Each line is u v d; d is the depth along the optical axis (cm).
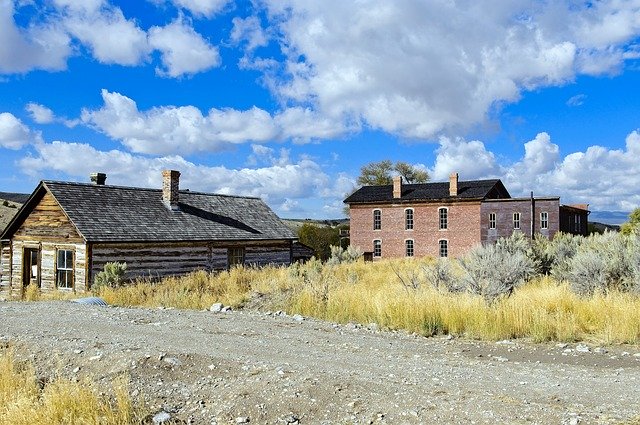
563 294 1243
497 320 1052
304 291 1480
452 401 594
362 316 1241
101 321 1138
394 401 599
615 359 836
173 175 2900
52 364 788
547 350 914
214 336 992
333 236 6003
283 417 573
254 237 3064
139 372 732
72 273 2372
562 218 4644
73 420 568
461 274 1658
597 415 538
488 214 4788
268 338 988
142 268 2477
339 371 729
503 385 670
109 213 2523
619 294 1189
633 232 1792
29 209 2539
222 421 574
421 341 1001
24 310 1316
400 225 5238
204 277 2203
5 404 610
